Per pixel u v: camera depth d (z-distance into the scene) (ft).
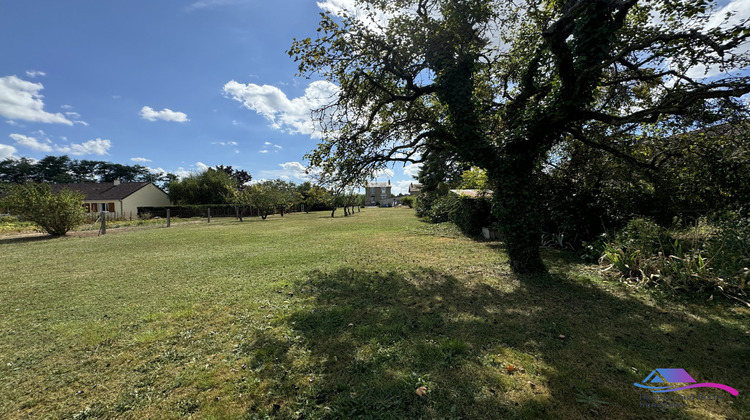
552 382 8.07
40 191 47.26
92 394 8.19
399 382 8.27
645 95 22.80
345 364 9.32
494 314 12.89
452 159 27.81
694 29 16.37
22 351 10.59
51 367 9.56
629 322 11.78
